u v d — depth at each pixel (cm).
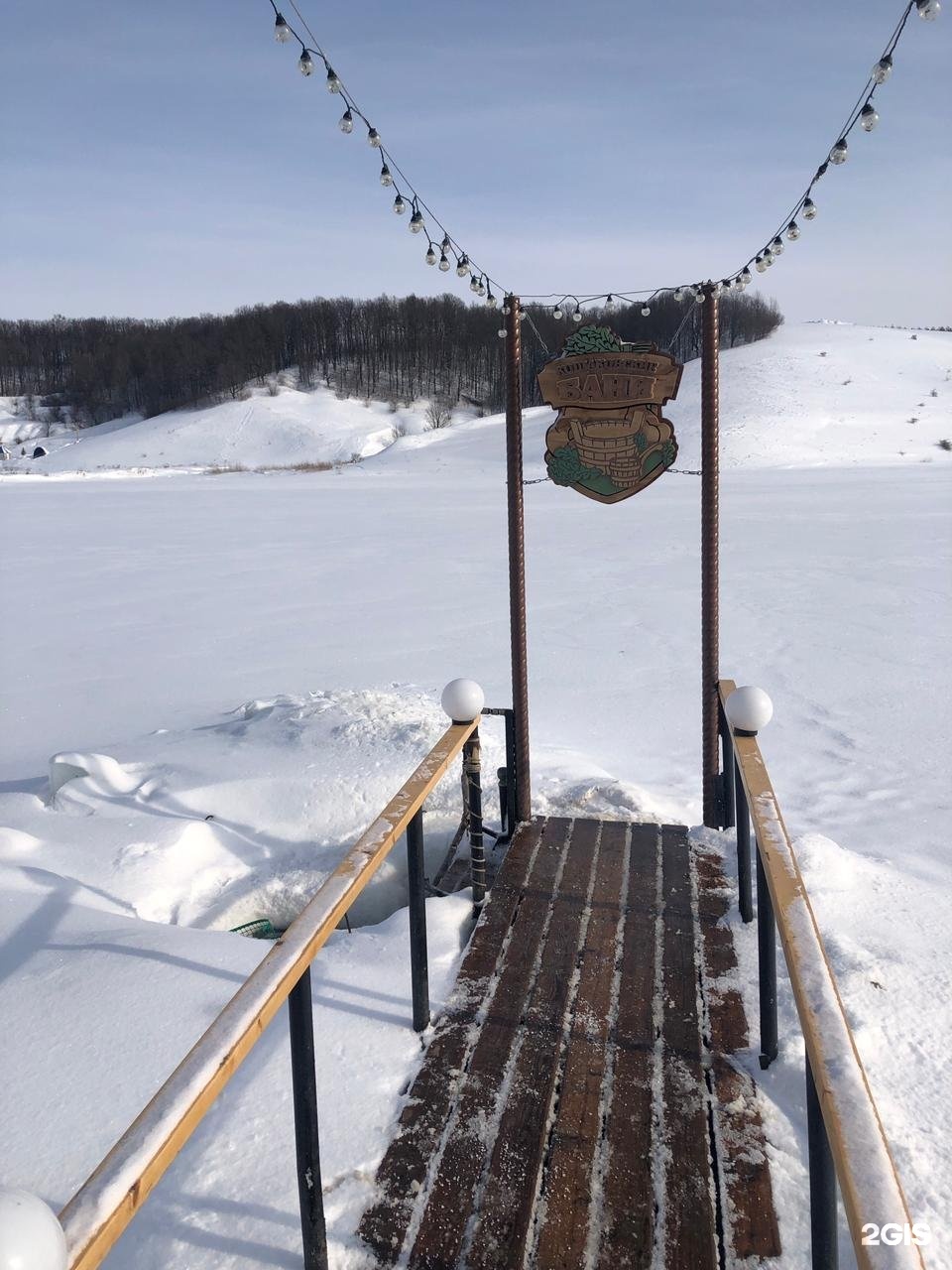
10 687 996
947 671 874
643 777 630
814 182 348
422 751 557
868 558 1525
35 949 355
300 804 521
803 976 182
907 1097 270
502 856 461
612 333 437
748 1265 214
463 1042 294
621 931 365
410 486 3775
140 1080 272
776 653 964
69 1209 132
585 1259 217
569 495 3019
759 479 3303
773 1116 260
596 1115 262
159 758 607
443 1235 223
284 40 307
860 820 551
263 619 1281
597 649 1016
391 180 388
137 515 2792
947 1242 219
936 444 4544
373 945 358
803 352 6856
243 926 434
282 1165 242
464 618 1212
